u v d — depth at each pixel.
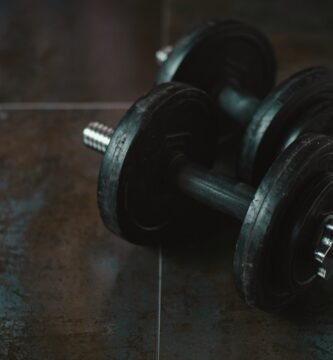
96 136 0.92
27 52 1.35
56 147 1.10
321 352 0.82
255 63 1.07
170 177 0.89
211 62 1.02
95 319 0.85
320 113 0.89
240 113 1.01
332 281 0.88
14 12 1.52
